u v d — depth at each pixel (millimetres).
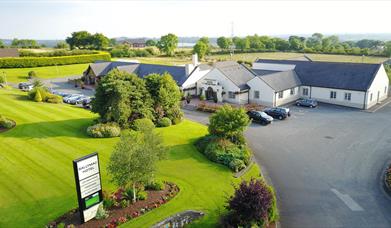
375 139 36969
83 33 152250
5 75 80812
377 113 48719
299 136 38500
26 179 26469
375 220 21938
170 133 38719
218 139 33594
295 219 22109
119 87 37625
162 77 43062
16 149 32344
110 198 22984
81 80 77250
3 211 22188
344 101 53500
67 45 163375
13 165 28906
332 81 55250
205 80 58719
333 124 43125
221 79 56500
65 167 28688
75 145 33844
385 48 122625
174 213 21969
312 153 33250
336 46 148625
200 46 131875
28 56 105188
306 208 23391
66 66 102062
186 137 37375
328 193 25375
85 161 20188
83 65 105062
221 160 30453
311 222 21781
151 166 22109
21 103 49688
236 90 54562
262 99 54688
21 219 21344
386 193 25250
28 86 65750
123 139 22344
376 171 28969
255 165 30266
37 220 21234
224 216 21297
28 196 24047
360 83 52188
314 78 57781
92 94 65688
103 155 31578
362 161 31094
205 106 51469
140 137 24766
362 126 41969
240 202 19828
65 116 43719
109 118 38750
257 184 20844
